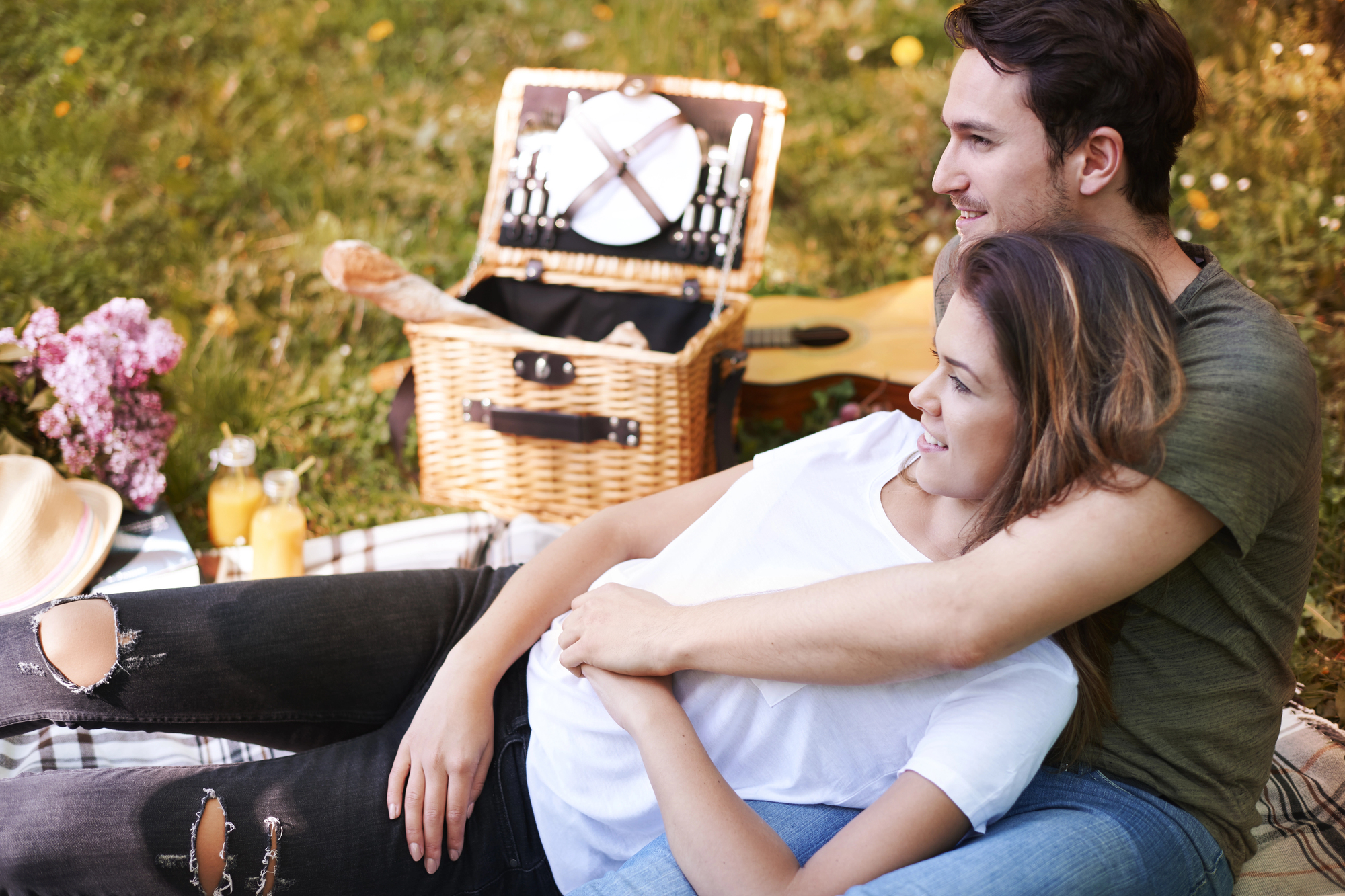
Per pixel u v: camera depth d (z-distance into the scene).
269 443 2.81
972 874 1.10
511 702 1.46
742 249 2.71
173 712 1.42
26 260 3.26
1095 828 1.20
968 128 1.37
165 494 2.58
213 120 3.95
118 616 1.40
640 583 1.42
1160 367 1.13
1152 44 1.25
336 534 2.61
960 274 1.22
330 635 1.48
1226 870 1.31
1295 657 2.09
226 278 3.32
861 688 1.24
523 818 1.41
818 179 3.84
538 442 2.52
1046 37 1.27
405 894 1.37
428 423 2.61
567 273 2.80
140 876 1.29
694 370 2.44
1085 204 1.34
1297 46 3.60
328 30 4.45
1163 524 1.11
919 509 1.36
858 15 4.41
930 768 1.14
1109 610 1.24
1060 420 1.13
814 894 1.11
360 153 3.91
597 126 2.73
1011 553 1.13
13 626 1.41
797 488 1.41
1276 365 1.15
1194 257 1.36
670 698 1.27
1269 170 3.32
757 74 4.27
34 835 1.29
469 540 2.44
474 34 4.45
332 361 3.07
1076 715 1.25
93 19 4.25
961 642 1.13
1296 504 1.23
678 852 1.16
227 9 4.43
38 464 1.97
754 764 1.29
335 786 1.36
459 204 3.71
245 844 1.30
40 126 3.83
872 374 2.85
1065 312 1.14
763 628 1.22
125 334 2.26
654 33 4.35
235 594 1.47
